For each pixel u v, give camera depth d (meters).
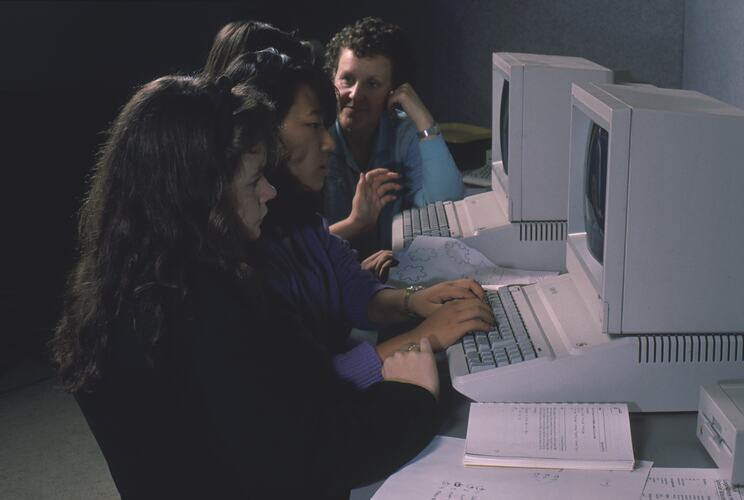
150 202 0.84
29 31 5.39
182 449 0.86
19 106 5.37
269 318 0.99
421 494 0.88
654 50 2.32
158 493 0.87
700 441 0.95
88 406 0.87
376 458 0.92
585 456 0.91
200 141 0.85
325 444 0.90
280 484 0.88
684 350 1.01
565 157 1.50
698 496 0.85
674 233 0.99
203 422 0.86
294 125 1.23
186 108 0.85
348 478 0.91
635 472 0.90
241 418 0.85
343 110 1.92
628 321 1.02
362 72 1.89
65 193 4.40
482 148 2.44
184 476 0.87
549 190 1.52
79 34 5.45
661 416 1.03
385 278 1.58
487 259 1.51
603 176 1.09
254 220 0.94
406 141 1.99
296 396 0.90
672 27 2.26
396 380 1.04
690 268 1.00
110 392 0.85
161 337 0.83
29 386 2.55
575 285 1.21
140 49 5.46
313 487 0.90
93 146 4.90
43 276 3.44
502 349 1.10
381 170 1.73
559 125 1.49
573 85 1.19
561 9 2.55
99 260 0.85
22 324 2.96
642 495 0.85
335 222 1.95
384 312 1.35
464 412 1.05
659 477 0.89
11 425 2.34
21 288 3.32
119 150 0.86
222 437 0.86
